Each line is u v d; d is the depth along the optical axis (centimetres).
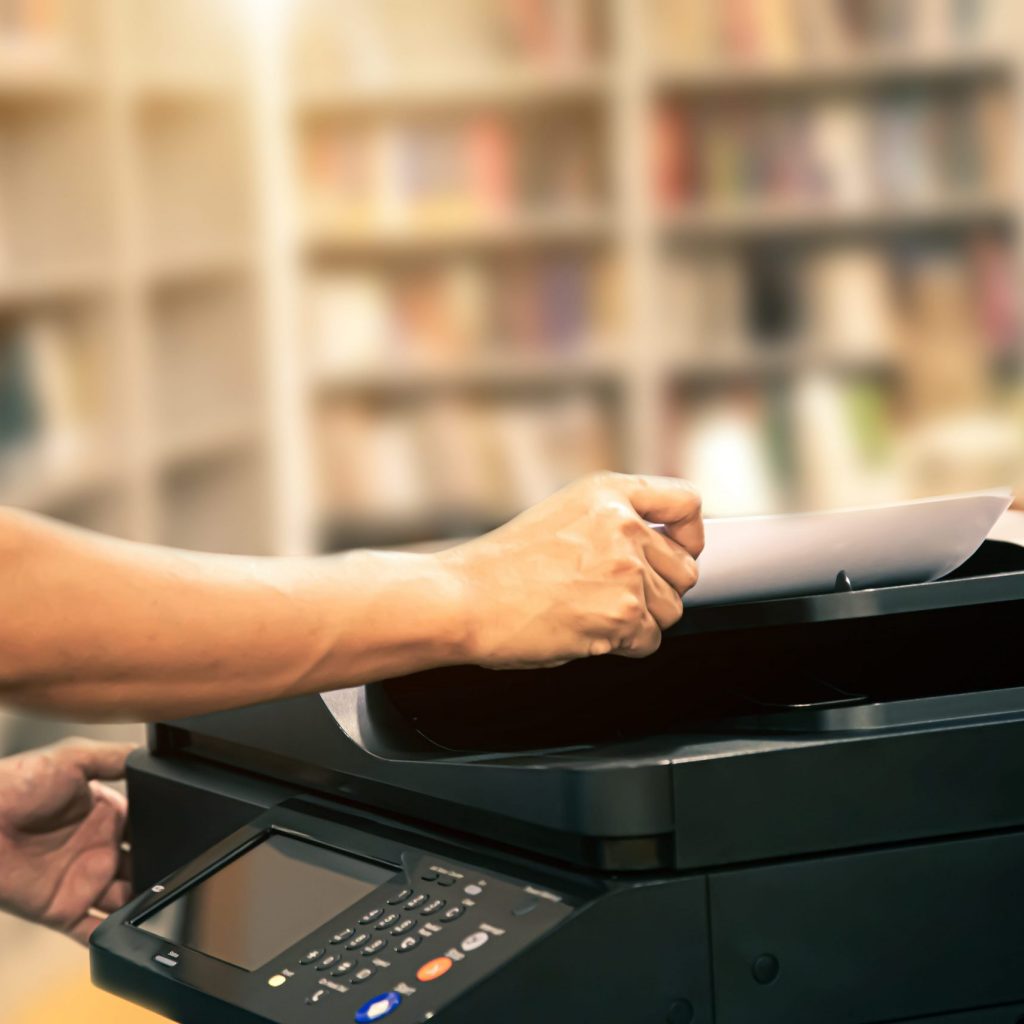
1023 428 352
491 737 63
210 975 54
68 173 291
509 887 53
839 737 54
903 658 68
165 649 53
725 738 55
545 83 354
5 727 238
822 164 354
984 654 68
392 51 355
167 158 345
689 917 51
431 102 362
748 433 371
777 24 348
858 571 59
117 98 295
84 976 91
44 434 274
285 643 55
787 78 352
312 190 362
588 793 52
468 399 378
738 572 59
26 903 77
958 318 359
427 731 64
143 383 303
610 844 52
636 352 368
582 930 50
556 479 376
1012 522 74
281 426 368
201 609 54
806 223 360
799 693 64
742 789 52
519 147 365
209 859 63
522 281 372
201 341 362
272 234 361
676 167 360
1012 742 55
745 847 52
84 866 79
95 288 293
